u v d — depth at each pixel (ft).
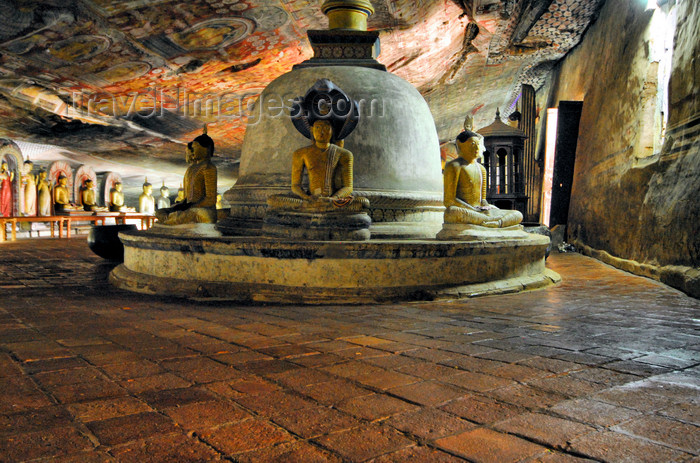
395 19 37.06
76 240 47.62
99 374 10.04
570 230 43.45
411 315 16.25
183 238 20.45
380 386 9.46
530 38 46.83
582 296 20.29
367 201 21.33
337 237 20.68
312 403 8.62
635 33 33.32
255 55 37.99
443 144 80.69
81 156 63.00
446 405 8.56
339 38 27.50
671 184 25.30
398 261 19.25
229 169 72.95
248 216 26.35
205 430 7.57
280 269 19.16
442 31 42.65
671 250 24.02
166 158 64.69
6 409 8.27
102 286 21.94
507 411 8.32
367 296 18.52
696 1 23.59
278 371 10.31
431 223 26.43
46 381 9.62
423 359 11.19
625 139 33.27
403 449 7.02
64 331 13.65
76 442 7.14
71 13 27.89
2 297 18.98
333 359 11.18
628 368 10.60
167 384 9.50
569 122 44.65
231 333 13.57
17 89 38.22
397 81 27.17
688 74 24.27
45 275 24.80
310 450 6.98
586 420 7.97
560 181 44.83
